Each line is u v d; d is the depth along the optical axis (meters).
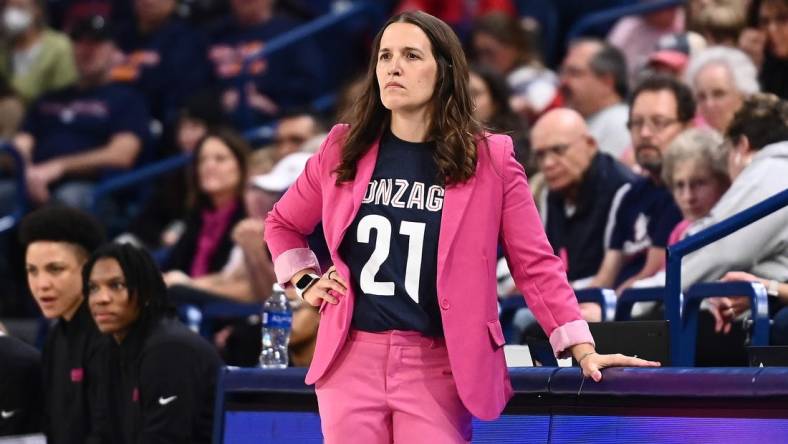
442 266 9.18
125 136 28.02
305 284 9.90
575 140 16.88
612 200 16.81
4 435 15.93
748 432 9.67
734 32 19.66
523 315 16.33
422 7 29.53
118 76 30.16
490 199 9.36
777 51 17.77
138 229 25.06
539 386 10.71
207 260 20.94
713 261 14.03
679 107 16.64
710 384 9.69
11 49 30.02
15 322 23.41
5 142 25.33
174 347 14.56
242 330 17.59
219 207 21.06
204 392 14.56
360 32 30.28
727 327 13.43
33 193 27.31
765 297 12.14
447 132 9.33
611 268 16.67
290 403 12.35
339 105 23.22
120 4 31.72
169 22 30.28
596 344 11.40
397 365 9.29
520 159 18.44
